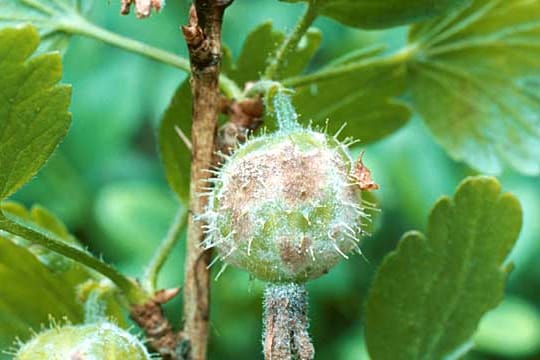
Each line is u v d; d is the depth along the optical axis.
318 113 0.23
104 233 0.30
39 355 0.20
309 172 0.19
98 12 0.31
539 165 0.23
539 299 0.30
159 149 0.21
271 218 0.19
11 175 0.19
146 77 0.31
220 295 0.29
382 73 0.23
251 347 0.29
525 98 0.23
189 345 0.20
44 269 0.22
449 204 0.21
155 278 0.20
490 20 0.22
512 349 0.28
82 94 0.30
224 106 0.20
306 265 0.19
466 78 0.23
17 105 0.19
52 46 0.21
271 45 0.21
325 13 0.20
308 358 0.19
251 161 0.19
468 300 0.21
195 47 0.19
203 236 0.20
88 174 0.31
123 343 0.20
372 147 0.30
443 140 0.23
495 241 0.21
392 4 0.20
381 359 0.21
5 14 0.21
